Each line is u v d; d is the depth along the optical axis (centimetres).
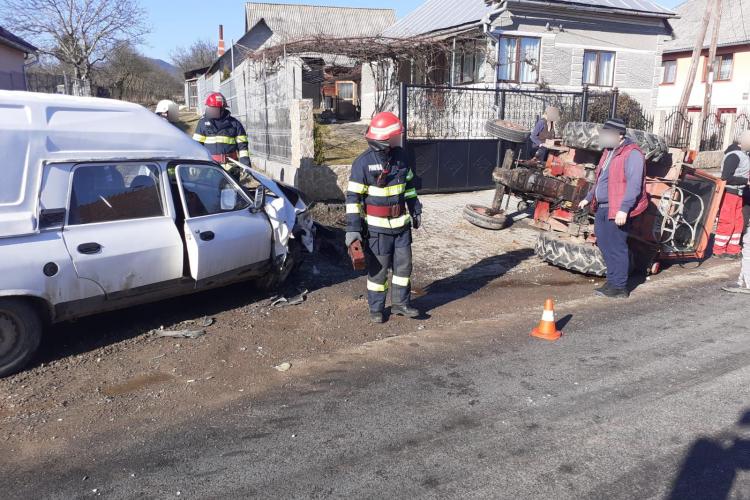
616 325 593
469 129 1265
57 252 471
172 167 555
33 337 472
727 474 343
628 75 1989
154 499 324
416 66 1980
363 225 579
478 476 341
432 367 491
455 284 739
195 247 550
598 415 409
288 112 1189
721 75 3134
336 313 618
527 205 1068
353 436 385
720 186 802
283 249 642
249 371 485
